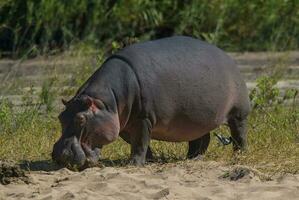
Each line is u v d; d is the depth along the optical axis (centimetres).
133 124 2838
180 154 3125
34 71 5294
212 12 6844
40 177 2656
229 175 2661
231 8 6894
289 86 4847
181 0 6838
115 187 2505
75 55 5575
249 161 2894
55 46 6056
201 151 3067
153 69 2830
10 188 2539
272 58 6119
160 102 2828
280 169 2783
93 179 2605
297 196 2458
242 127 3077
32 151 3111
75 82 4328
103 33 6556
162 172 2712
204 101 2908
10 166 2608
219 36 6781
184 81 2867
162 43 2923
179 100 2861
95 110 2730
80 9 6450
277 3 6931
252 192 2486
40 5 6294
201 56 2934
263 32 6931
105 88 2772
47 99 3916
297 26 6888
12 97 4331
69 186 2530
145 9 6669
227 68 2995
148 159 2947
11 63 5875
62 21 6362
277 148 3108
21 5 6397
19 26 6372
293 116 3625
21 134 3372
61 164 2720
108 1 6681
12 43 6419
